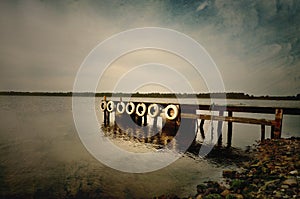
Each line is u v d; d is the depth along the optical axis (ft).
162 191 20.52
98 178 24.13
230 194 16.52
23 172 26.21
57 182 22.98
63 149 38.01
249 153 34.17
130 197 19.39
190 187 21.24
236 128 72.08
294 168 21.22
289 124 87.20
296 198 14.47
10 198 19.31
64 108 161.68
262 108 39.50
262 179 19.74
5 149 38.22
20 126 68.03
